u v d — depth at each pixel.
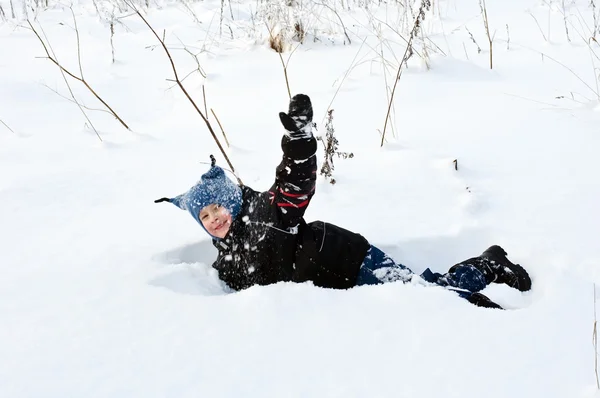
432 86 5.29
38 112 5.30
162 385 2.20
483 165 3.99
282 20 6.34
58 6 8.18
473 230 3.31
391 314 2.49
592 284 2.70
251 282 2.92
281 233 2.83
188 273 3.00
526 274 2.95
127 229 3.44
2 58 6.61
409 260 3.26
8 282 2.94
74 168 4.23
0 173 4.21
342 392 2.13
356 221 3.44
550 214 3.41
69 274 2.97
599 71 5.27
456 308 2.52
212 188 2.85
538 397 2.07
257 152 4.31
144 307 2.64
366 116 4.82
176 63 6.23
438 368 2.21
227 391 2.16
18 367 2.32
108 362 2.32
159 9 7.95
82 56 6.56
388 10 7.10
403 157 4.13
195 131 4.79
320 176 3.89
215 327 2.48
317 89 5.37
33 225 3.54
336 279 2.87
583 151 4.07
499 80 5.37
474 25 6.62
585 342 2.32
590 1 6.91
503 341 2.33
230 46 6.50
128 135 4.78
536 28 6.39
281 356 2.31
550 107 4.75
